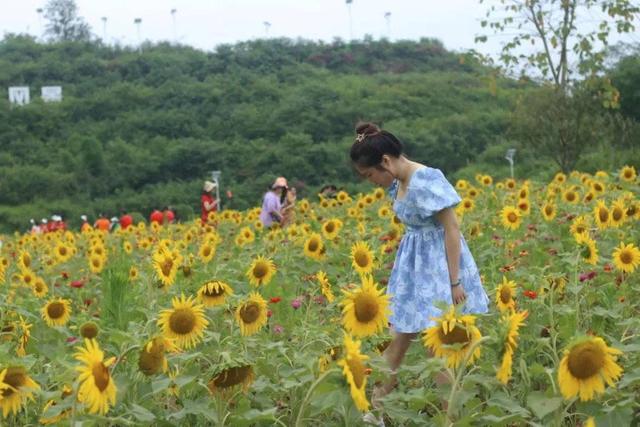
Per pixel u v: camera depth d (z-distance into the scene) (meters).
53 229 21.98
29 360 3.69
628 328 5.09
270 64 91.75
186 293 7.29
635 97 34.75
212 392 3.92
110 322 6.16
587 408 3.70
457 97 76.25
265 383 4.11
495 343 3.50
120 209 58.66
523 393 4.52
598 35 21.59
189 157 63.91
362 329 4.19
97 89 86.38
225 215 17.92
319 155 61.62
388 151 4.86
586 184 13.47
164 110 75.88
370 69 99.75
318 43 102.12
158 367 3.89
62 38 137.00
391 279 4.98
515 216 9.21
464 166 59.12
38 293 8.21
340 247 9.20
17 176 60.88
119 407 3.86
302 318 6.06
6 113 73.50
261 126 69.31
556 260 7.77
